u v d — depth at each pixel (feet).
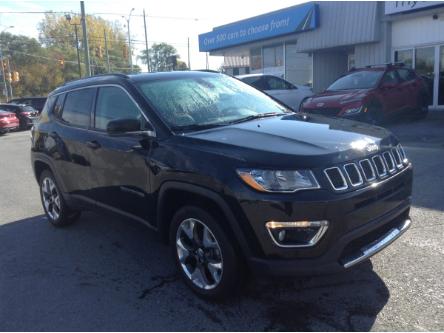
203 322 11.14
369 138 12.05
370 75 39.86
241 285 11.62
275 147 10.89
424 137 35.24
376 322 10.51
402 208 12.20
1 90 257.55
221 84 16.10
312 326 10.59
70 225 19.49
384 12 55.93
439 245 14.46
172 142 12.38
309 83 79.92
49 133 18.34
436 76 53.31
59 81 272.10
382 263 13.42
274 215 10.16
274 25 74.43
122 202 14.61
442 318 10.45
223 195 10.77
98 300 12.61
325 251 10.22
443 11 50.29
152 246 16.48
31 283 13.96
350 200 10.32
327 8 63.57
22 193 27.30
